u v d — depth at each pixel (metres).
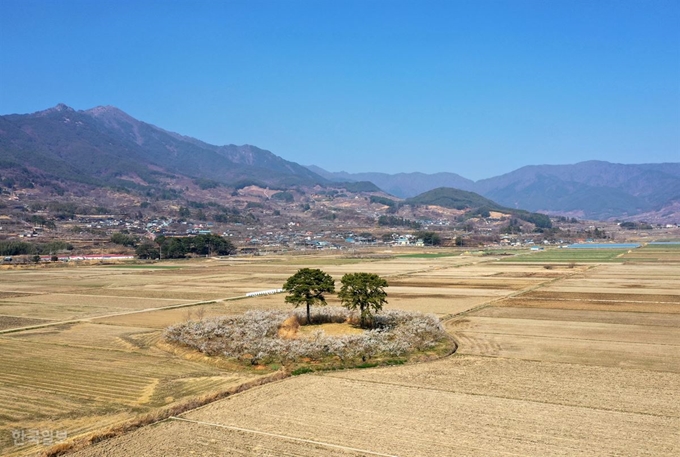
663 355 55.66
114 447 34.31
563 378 47.91
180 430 36.88
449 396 43.22
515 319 77.00
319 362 53.19
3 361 55.12
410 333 62.03
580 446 33.62
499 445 33.84
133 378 48.97
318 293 72.56
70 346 62.25
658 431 35.78
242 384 46.03
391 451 33.22
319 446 34.00
